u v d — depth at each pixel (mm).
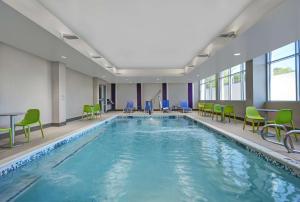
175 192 3031
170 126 10133
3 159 3949
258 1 4281
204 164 4258
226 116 12719
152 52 9312
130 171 3914
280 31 4875
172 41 7500
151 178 3559
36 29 4602
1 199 2869
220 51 6918
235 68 12102
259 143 5227
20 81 6871
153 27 6023
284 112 5625
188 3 4539
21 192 3072
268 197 2848
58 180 3502
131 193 3016
